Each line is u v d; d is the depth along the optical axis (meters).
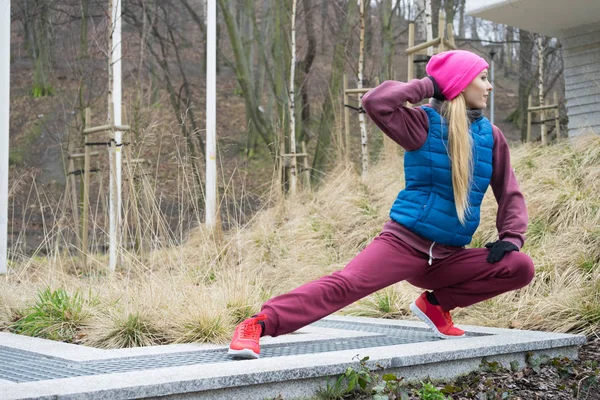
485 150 3.51
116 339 4.13
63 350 3.63
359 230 7.60
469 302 3.68
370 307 5.66
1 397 2.28
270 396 2.78
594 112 9.02
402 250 3.39
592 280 5.10
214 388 2.61
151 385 2.47
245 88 21.73
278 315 3.20
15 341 4.02
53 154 24.11
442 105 3.47
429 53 8.25
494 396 3.16
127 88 23.36
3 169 7.80
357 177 8.98
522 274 3.53
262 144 23.22
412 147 3.39
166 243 5.57
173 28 22.83
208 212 7.94
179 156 6.19
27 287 5.42
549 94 21.30
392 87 3.30
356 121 15.89
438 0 20.12
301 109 20.70
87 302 4.91
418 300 3.82
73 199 9.09
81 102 16.38
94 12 20.22
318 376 2.89
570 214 6.20
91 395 2.36
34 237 13.62
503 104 28.84
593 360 3.88
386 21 18.78
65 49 19.97
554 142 8.61
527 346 3.64
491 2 8.71
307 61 20.61
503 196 3.63
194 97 27.41
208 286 5.27
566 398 3.27
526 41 18.98
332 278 3.27
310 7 20.28
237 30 21.48
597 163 7.09
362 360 3.00
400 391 2.97
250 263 6.90
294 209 8.77
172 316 4.33
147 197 6.02
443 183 3.39
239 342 3.15
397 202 3.48
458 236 3.45
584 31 9.20
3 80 7.96
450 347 3.39
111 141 8.16
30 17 22.20
